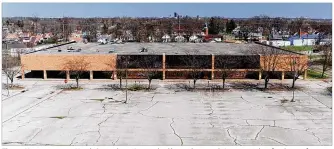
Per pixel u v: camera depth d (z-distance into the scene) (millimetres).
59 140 30109
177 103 42594
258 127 33625
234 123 34844
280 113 38250
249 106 41219
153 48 68688
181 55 57750
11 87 50781
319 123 34844
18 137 30750
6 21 191250
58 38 127875
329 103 42562
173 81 56281
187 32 140375
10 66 60188
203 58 57688
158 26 151875
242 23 178875
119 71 53500
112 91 49188
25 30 159875
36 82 54719
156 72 58656
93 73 60250
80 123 34719
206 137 30953
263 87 51969
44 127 33469
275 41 120500
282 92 48688
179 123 34781
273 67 52719
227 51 63625
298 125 34250
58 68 55844
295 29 166000
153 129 33031
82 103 42500
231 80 57312
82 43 80500
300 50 104125
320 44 117812
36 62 55781
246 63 58000
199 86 52719
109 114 37812
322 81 56562
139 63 56812
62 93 47750
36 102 42844
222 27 173375
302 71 56469
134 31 128125
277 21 181625
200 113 38281
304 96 46219
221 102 43094
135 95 46781
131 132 32188
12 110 39219
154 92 48656
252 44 78125
